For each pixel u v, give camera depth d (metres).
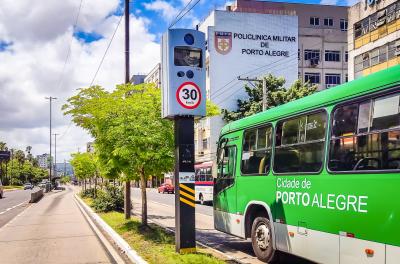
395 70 6.02
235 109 54.03
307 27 64.44
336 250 6.91
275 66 55.88
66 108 15.73
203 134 56.88
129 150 12.34
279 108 9.20
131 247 11.16
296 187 8.18
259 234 9.62
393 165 5.82
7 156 121.56
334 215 6.98
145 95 13.20
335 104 7.23
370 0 34.38
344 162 6.85
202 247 11.36
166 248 10.41
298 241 8.05
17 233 16.09
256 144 9.99
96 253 11.20
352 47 37.09
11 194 67.12
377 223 6.01
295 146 8.34
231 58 54.47
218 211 11.81
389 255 5.77
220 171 11.81
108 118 13.73
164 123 12.54
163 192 58.56
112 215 20.80
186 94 9.56
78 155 40.22
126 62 18.44
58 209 29.16
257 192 9.70
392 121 5.93
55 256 10.93
